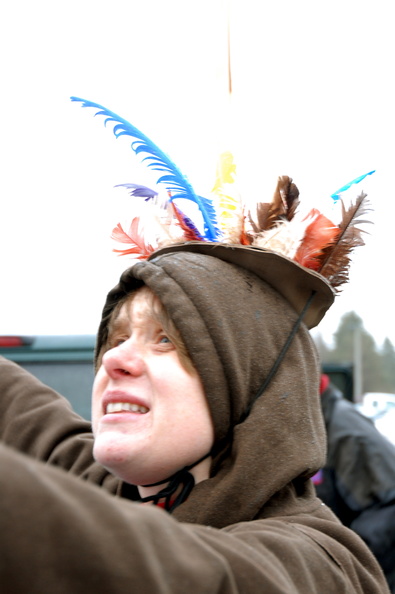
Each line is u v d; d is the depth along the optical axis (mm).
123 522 731
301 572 1070
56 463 1657
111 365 1302
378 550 2637
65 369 3514
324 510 1381
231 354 1279
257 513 1288
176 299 1285
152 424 1267
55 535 672
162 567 763
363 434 2793
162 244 1510
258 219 1492
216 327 1279
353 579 1214
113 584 697
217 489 1241
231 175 1546
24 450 1739
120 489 1452
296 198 1504
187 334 1269
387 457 2738
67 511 686
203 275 1326
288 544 1092
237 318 1319
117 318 1399
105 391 1315
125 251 1562
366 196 1558
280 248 1436
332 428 2842
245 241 1455
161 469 1281
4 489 652
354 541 1300
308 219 1482
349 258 1541
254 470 1245
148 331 1332
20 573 652
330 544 1225
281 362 1358
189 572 788
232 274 1372
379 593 1253
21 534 652
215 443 1312
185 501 1266
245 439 1262
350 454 2771
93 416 1373
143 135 1539
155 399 1277
